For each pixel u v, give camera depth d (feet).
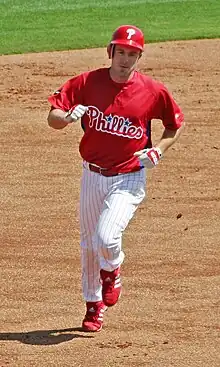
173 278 98.89
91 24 288.71
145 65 227.61
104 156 81.25
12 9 320.09
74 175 138.41
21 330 85.71
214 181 135.74
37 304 92.12
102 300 82.79
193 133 163.63
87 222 83.71
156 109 81.41
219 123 171.32
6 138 160.04
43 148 153.89
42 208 122.93
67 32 274.77
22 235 112.68
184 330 85.46
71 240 110.93
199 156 149.07
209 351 80.69
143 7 322.34
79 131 165.68
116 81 79.61
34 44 256.52
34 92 197.47
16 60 234.58
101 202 82.64
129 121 80.23
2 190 130.52
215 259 104.73
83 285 85.05
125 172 81.61
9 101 188.34
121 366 77.66
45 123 170.50
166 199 126.72
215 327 86.12
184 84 205.77
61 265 102.99
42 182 134.51
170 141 83.10
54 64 229.45
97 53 243.40
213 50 248.11
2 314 89.61
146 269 101.35
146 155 79.77
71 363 78.43
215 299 93.20
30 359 79.20
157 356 79.66
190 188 132.05
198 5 326.65
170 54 242.37
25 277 99.35
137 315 89.04
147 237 111.86
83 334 84.74
